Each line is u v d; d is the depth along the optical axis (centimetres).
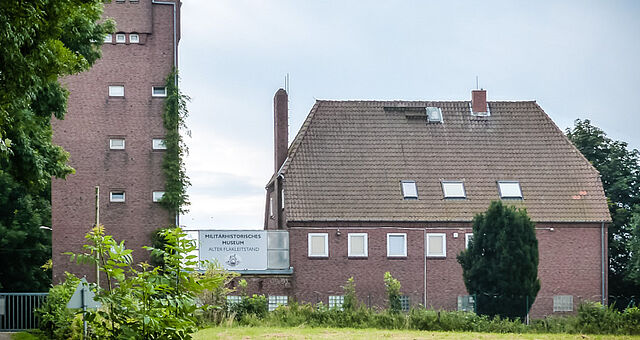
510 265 4356
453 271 5278
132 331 1095
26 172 2592
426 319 3828
